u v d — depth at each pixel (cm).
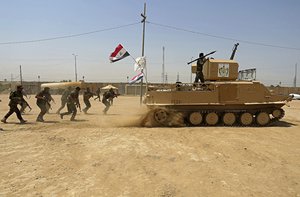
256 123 1306
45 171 584
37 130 1076
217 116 1284
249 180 553
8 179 535
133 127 1213
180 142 895
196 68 1495
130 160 670
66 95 1636
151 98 1267
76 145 825
